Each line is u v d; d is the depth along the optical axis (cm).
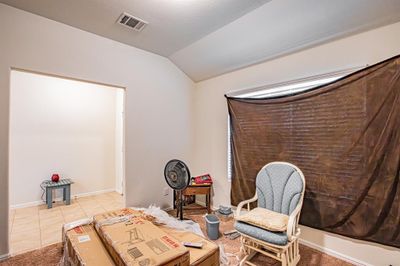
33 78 371
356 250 201
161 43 301
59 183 368
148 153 326
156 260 135
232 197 314
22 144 359
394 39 185
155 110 335
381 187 185
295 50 248
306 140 234
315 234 229
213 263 170
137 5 216
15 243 239
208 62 327
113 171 468
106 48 284
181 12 229
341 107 208
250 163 289
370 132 191
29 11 225
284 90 267
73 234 192
